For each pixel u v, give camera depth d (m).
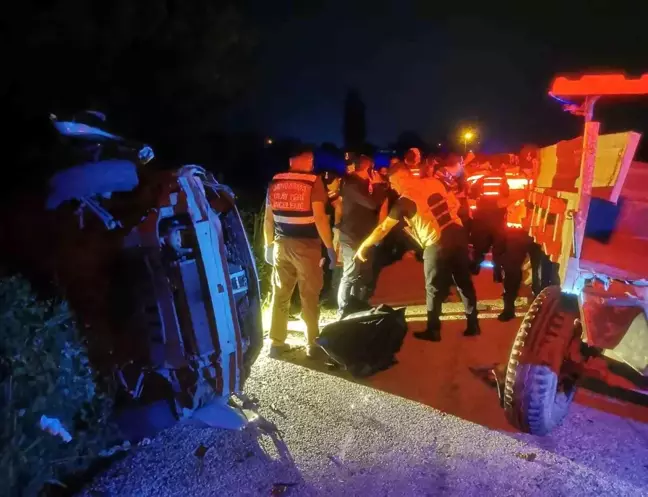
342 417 4.60
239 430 4.34
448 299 8.46
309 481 3.75
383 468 3.90
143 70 7.43
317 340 5.38
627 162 3.66
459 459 4.00
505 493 3.62
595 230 4.20
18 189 4.01
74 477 3.70
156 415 4.27
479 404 4.85
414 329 6.92
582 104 3.91
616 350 3.86
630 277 3.55
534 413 4.02
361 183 6.61
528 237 6.92
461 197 9.66
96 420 3.78
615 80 3.64
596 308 3.69
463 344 6.33
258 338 4.80
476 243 9.52
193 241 3.81
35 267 3.84
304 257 5.55
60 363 3.49
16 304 3.31
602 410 4.73
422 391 5.10
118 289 3.78
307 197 5.46
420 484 3.72
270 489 3.66
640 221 4.19
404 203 5.89
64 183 3.92
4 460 2.97
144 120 7.94
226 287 3.93
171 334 3.78
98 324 3.79
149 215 3.75
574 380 4.39
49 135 4.36
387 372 5.52
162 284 3.74
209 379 4.06
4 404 3.05
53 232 3.85
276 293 5.77
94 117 4.57
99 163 4.00
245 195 9.74
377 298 8.45
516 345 4.10
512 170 7.13
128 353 3.81
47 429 3.33
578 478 3.77
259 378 5.33
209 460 3.96
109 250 3.77
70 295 3.79
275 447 4.14
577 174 3.99
